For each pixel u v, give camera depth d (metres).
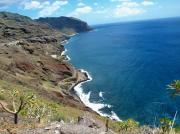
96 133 16.38
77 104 115.75
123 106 113.94
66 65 177.00
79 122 28.78
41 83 139.25
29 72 152.38
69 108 92.44
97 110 112.88
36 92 108.81
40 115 37.44
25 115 35.56
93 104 120.75
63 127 16.45
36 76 151.25
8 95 56.19
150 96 121.50
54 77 160.75
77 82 160.50
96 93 136.88
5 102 51.84
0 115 32.62
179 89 28.73
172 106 105.94
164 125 26.47
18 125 18.47
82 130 16.27
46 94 116.00
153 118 97.44
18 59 157.12
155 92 126.56
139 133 29.78
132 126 41.47
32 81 135.38
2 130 17.38
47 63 175.50
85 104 121.56
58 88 142.50
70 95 133.00
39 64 167.75
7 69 138.62
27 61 158.62
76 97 132.38
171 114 98.62
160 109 104.50
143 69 181.00
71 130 16.09
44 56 190.25
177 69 171.12
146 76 160.12
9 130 17.28
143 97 121.25
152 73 166.50
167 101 111.69
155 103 111.50
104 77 169.00
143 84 143.38
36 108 37.72
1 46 184.75
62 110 78.88
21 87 102.88
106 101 123.06
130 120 42.16
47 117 41.44
